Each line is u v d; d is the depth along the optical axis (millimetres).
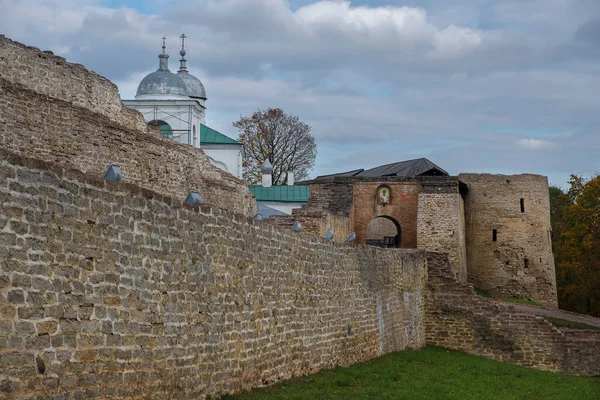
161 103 57094
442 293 39469
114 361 13984
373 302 30922
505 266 58656
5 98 24266
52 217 12539
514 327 38750
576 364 38094
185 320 16547
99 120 28875
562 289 70375
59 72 29500
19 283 11820
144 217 15117
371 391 23000
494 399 25266
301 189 65125
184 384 16438
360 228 56094
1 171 11570
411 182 55688
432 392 24750
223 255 18484
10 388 11562
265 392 19766
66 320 12750
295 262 23188
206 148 62969
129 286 14516
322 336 25234
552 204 91875
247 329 19656
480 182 59312
